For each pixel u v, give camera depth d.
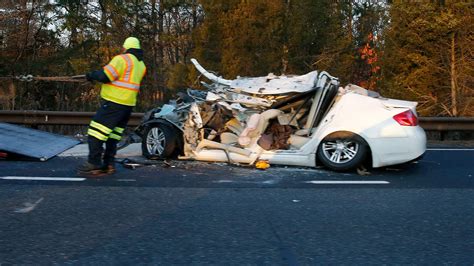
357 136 7.05
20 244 4.26
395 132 7.00
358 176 7.00
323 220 4.97
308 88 7.37
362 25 26.28
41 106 20.67
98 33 24.41
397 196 5.91
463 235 4.59
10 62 22.11
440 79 21.00
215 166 7.49
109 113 6.68
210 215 5.09
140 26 25.36
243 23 21.55
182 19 27.50
